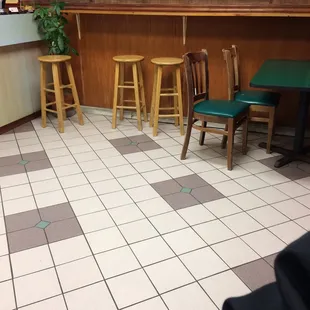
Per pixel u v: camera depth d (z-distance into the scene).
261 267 1.80
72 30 4.05
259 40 3.40
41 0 3.99
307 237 0.57
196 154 3.15
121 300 1.61
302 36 3.26
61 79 4.23
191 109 2.86
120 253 1.91
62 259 1.87
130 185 2.62
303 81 2.43
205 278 1.73
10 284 1.71
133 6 3.47
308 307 0.52
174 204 2.37
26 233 2.08
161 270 1.79
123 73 3.91
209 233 2.07
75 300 1.62
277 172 2.80
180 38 3.66
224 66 3.61
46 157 3.12
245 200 2.41
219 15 3.21
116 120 3.96
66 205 2.37
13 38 3.51
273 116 3.01
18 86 3.83
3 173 2.82
